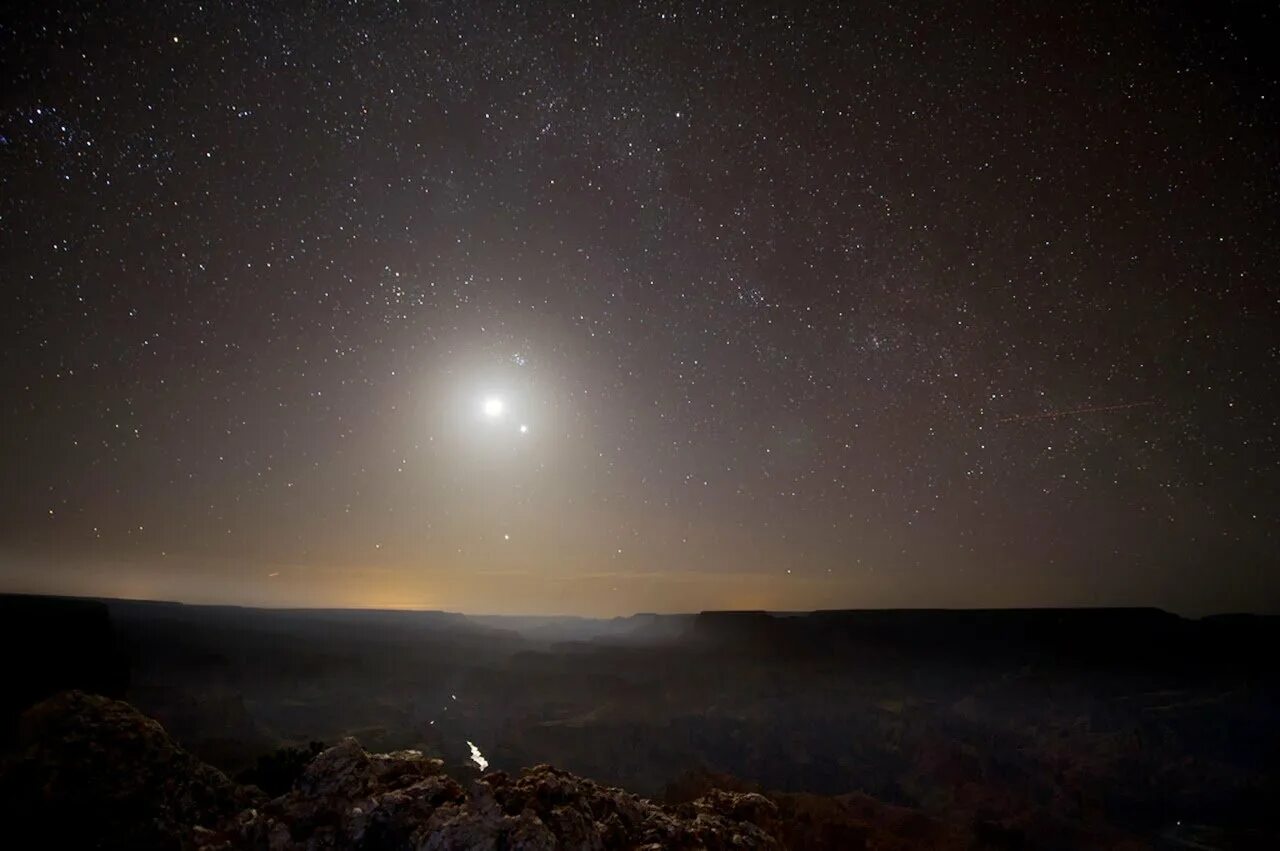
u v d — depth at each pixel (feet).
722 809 40.98
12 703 85.66
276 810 33.12
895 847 80.64
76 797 34.04
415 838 29.40
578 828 31.40
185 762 38.75
